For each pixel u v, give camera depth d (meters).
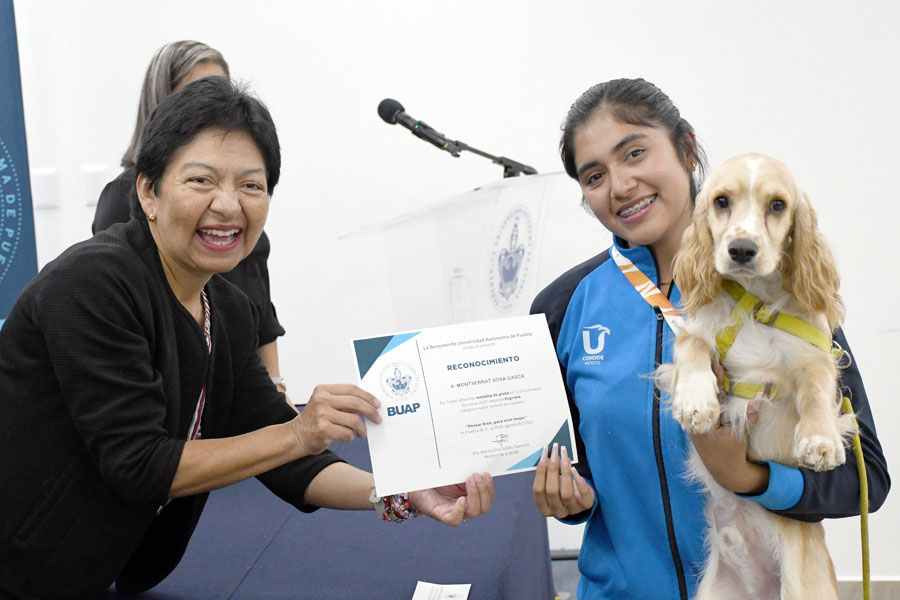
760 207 1.26
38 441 1.43
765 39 3.50
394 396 1.45
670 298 1.50
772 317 1.30
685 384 1.25
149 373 1.44
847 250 3.52
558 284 1.65
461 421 1.45
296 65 3.82
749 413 1.28
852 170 3.49
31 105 3.86
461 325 1.50
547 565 2.26
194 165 1.43
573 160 1.55
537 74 3.70
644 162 1.44
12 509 1.43
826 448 1.16
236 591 1.76
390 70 3.78
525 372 1.48
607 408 1.46
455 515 1.48
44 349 1.41
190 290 1.59
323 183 3.89
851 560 3.58
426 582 1.75
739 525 1.40
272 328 2.76
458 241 2.77
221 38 3.82
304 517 2.20
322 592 1.73
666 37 3.58
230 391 1.73
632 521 1.44
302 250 3.95
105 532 1.47
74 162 3.90
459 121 3.78
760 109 3.54
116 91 3.84
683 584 1.41
